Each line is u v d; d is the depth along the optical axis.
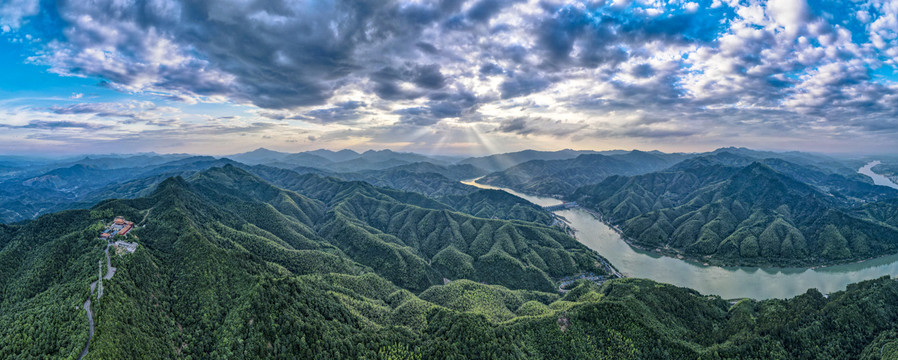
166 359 130.25
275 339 137.12
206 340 142.50
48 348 120.50
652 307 195.88
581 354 163.75
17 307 151.62
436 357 150.75
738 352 164.00
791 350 166.75
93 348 114.38
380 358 148.75
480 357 151.00
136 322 133.75
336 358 139.62
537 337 168.62
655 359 162.50
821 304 194.00
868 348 164.12
